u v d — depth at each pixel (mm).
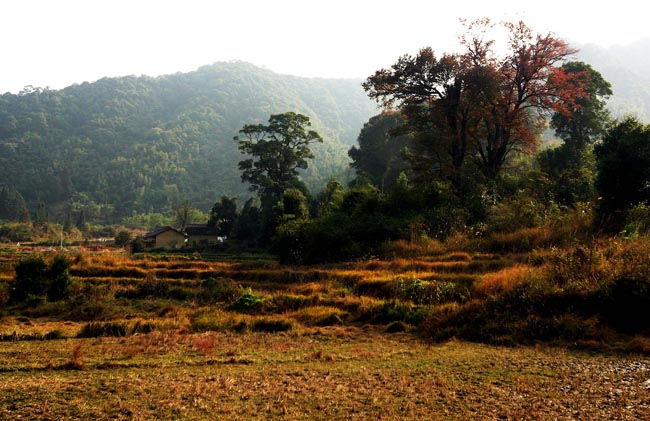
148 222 106688
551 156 34219
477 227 21844
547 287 10352
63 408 5180
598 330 8867
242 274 20141
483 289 11938
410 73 28406
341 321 12336
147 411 5113
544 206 22156
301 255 24516
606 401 5453
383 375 6746
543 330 9266
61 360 7887
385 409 5242
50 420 4820
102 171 142375
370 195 27875
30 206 124125
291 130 61625
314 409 5250
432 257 18734
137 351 8680
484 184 26984
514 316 9961
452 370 7027
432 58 27906
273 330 11516
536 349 8477
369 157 58406
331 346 9336
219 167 154125
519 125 28719
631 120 20844
